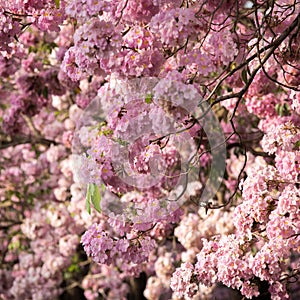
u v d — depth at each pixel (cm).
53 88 761
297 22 411
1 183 970
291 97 502
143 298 1043
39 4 428
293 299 911
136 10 400
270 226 439
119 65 395
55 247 935
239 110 609
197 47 440
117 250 443
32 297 945
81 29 382
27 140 879
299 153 457
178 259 796
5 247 1048
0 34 427
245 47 454
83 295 1092
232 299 653
